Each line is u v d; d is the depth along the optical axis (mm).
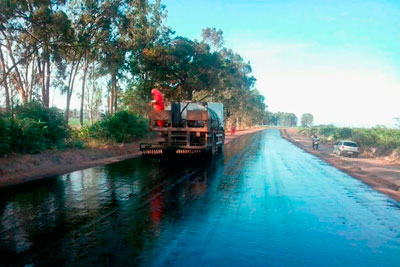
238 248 5570
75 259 4945
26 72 29984
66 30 20297
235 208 8258
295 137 67625
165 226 6648
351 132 49875
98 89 44281
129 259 4980
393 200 10141
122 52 30672
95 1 24172
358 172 17266
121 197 9180
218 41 59750
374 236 6492
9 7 17453
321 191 11102
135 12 28141
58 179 11914
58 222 6773
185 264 4855
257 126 178000
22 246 5438
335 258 5297
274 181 12703
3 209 7723
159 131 18375
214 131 20266
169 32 40094
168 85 42750
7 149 13812
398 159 26922
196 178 12797
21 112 18062
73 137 22125
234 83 67750
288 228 6797
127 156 20828
